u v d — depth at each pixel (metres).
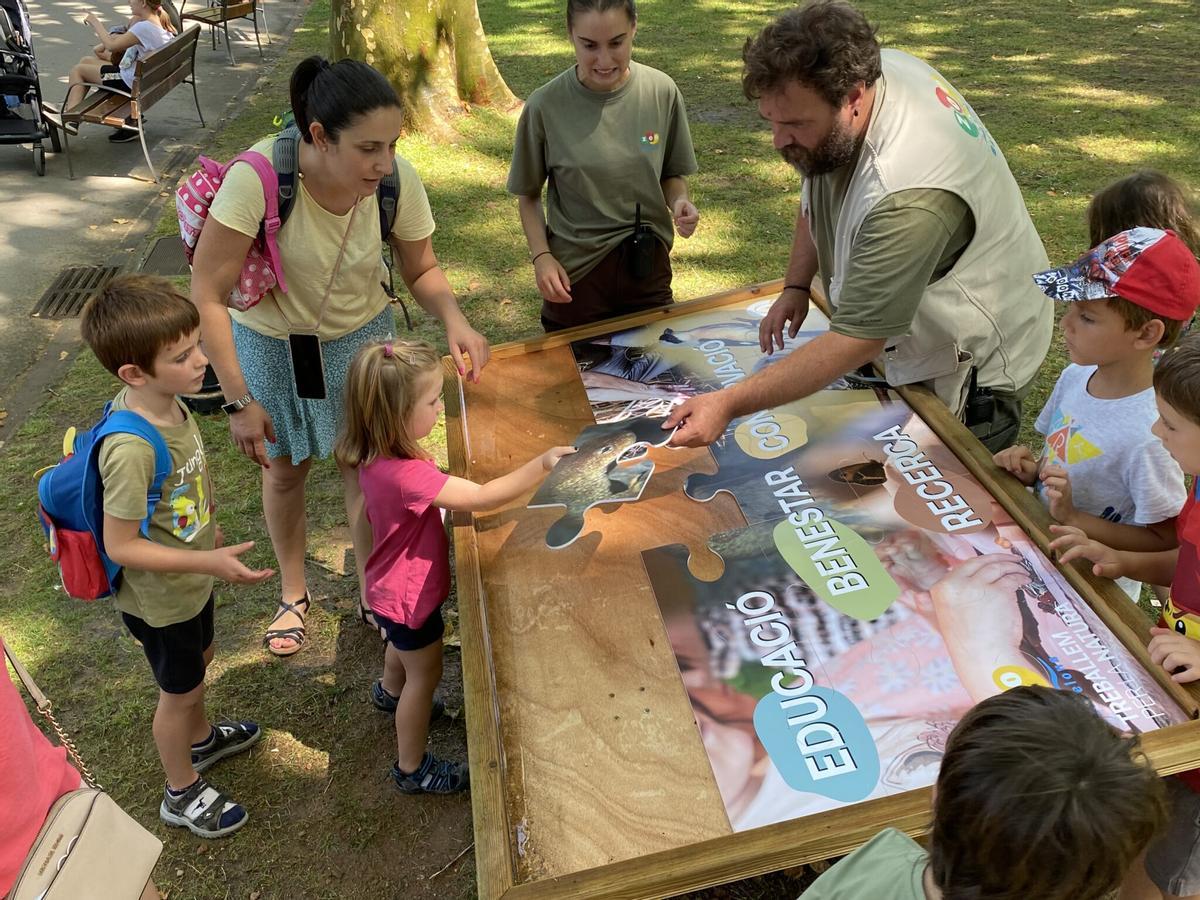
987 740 1.09
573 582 2.12
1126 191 2.40
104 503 2.24
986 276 2.42
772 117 2.25
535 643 1.98
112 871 1.92
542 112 3.35
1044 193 6.32
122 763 2.95
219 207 2.55
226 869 2.64
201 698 2.75
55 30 12.04
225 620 3.49
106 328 2.20
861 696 1.78
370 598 2.51
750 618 1.97
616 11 3.04
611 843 1.62
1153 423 2.08
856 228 2.30
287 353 2.91
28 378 5.03
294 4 14.49
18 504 4.08
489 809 1.66
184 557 2.30
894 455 2.36
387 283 3.12
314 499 4.13
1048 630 1.87
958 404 2.59
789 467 2.36
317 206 2.68
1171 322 2.02
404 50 7.72
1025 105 8.11
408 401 2.26
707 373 2.83
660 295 3.69
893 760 1.67
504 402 2.81
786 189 6.77
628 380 2.85
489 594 2.12
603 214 3.43
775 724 1.76
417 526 2.39
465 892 2.55
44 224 6.82
